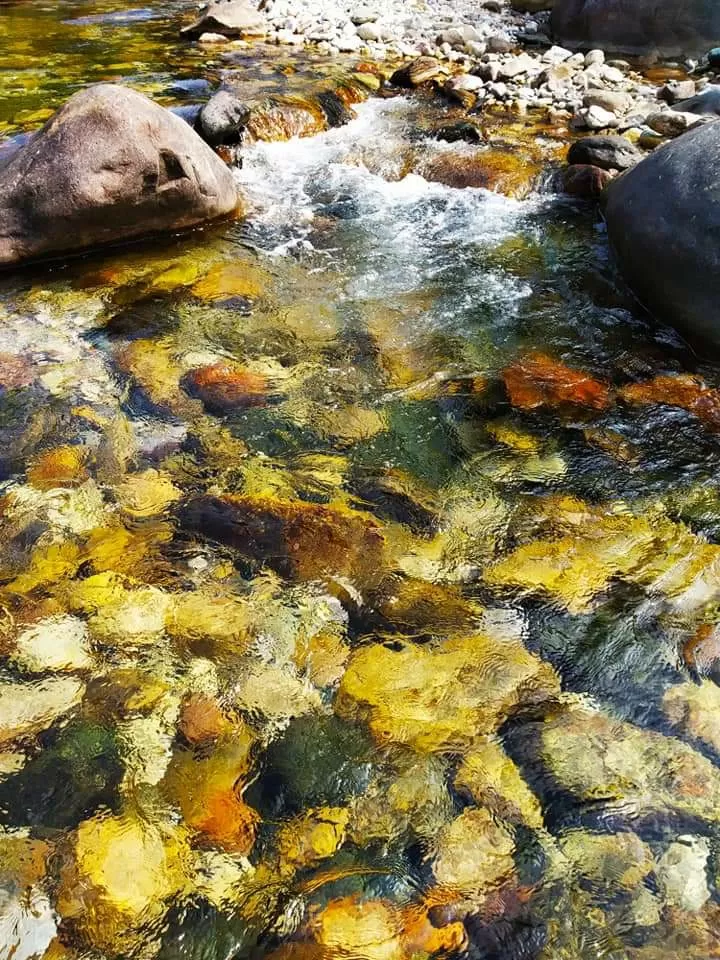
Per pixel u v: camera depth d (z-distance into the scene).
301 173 6.37
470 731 2.33
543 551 2.97
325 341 4.24
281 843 2.05
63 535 2.98
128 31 10.28
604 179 5.79
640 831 2.08
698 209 4.07
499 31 10.36
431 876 1.99
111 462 3.37
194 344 4.18
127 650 2.54
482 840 2.06
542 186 5.99
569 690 2.46
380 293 4.71
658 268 4.23
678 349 4.20
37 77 7.95
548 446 3.53
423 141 6.93
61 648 2.54
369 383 3.93
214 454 3.44
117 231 5.09
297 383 3.91
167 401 3.75
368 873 2.00
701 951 1.84
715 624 2.67
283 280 4.84
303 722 2.35
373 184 6.21
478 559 2.93
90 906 1.91
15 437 3.49
